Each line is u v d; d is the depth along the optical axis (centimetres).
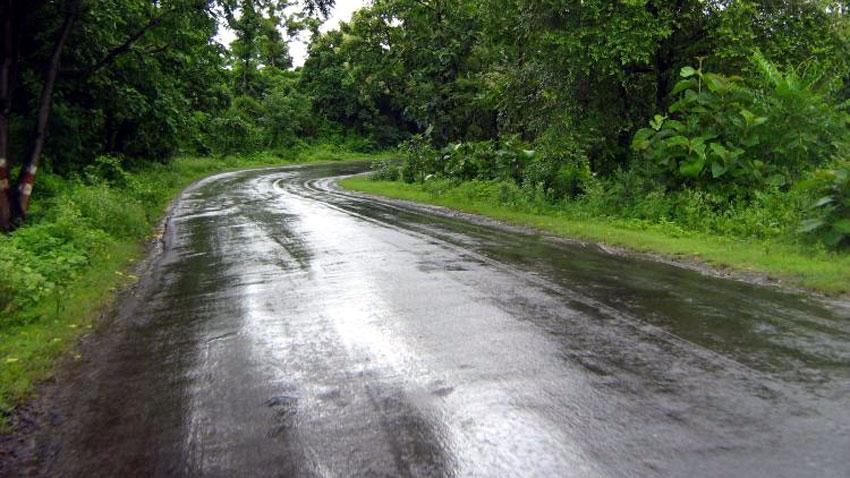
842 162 1033
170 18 1533
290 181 3119
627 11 1520
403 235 1223
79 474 362
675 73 1742
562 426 384
